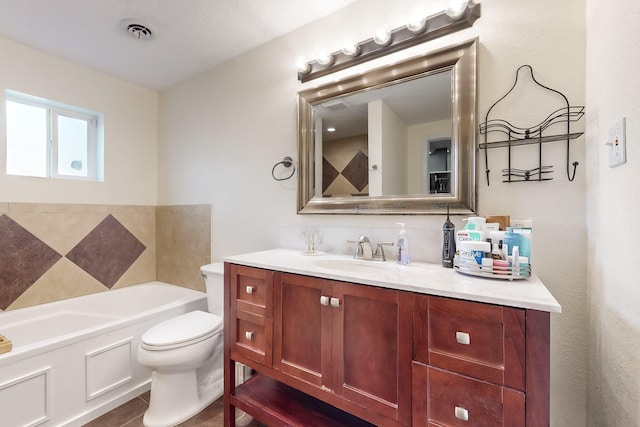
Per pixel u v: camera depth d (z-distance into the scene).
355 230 1.62
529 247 1.03
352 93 1.64
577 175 1.12
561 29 1.15
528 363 0.78
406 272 1.17
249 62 2.12
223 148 2.29
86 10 1.68
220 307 1.90
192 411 1.63
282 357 1.27
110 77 2.50
